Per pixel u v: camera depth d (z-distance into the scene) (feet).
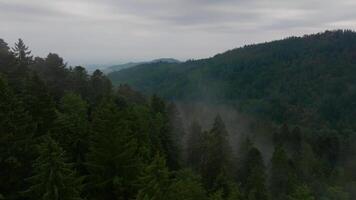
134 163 100.48
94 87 261.65
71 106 165.37
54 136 115.75
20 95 138.62
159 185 81.82
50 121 119.03
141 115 190.60
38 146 79.82
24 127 93.35
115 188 96.27
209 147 220.43
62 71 237.86
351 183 277.03
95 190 98.12
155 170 82.84
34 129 102.83
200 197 125.29
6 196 88.02
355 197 260.01
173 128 264.11
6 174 88.69
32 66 232.53
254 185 206.18
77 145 119.03
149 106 261.65
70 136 119.14
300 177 261.65
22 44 231.71
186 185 110.22
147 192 80.84
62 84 233.35
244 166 251.39
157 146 186.09
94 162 98.02
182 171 150.51
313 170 289.12
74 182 78.02
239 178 242.37
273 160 245.45
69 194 75.31
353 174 325.42
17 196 88.79
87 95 242.78
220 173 192.34
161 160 83.46
